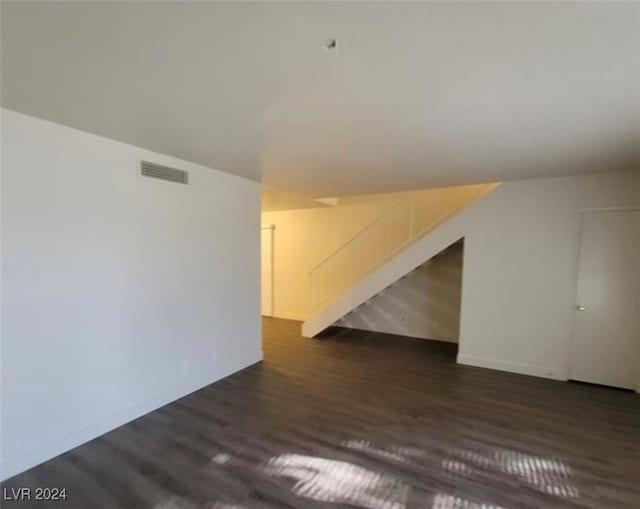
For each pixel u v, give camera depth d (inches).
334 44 54.8
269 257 292.2
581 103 76.5
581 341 154.4
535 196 160.4
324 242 268.1
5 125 84.5
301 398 135.8
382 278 200.1
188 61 60.3
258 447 102.1
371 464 94.3
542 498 81.9
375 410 126.3
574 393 143.0
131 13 47.2
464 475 90.0
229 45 55.3
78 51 57.1
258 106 79.7
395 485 86.0
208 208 143.6
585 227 152.0
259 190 171.0
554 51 56.3
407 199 231.5
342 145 108.9
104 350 108.5
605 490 85.0
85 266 102.4
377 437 108.0
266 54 58.1
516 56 58.1
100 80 67.6
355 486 85.6
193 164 135.4
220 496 81.9
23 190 88.3
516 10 46.2
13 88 71.5
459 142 105.2
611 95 72.4
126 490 83.6
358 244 252.5
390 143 106.6
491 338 171.9
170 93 73.3
